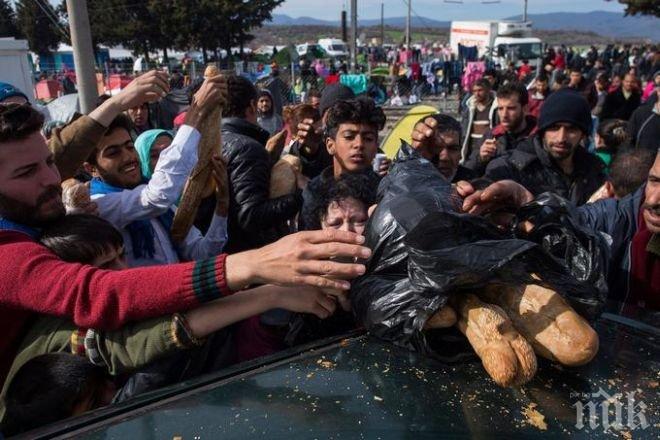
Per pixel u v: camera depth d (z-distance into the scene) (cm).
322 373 123
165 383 138
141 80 237
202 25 4200
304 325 175
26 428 131
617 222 224
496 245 120
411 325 124
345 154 286
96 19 4384
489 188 164
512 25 3888
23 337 143
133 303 122
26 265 129
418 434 104
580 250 141
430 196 153
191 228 264
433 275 118
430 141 336
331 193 200
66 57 3775
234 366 126
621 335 142
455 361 126
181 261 256
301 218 267
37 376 132
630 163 273
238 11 4231
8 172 151
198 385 119
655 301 216
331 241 118
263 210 292
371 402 113
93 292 124
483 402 113
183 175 226
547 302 120
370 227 148
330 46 4353
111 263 158
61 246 149
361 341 136
